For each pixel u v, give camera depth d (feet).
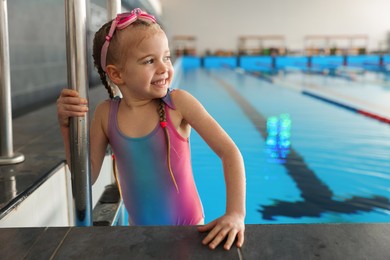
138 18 2.53
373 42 39.88
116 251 1.91
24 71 9.16
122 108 2.76
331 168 6.84
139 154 2.71
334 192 5.83
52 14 11.71
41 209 3.26
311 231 2.09
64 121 2.58
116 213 3.54
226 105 13.53
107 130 2.80
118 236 2.05
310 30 39.70
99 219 3.39
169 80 2.62
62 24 12.76
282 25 39.58
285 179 6.39
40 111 7.79
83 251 1.92
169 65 2.59
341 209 5.29
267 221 5.01
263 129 9.88
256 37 39.55
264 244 1.96
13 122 6.38
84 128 2.54
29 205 3.01
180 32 39.63
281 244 1.96
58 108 2.56
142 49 2.46
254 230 2.11
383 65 34.24
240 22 39.50
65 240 2.02
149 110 2.69
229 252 1.90
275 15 39.42
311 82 21.20
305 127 10.05
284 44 39.86
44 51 10.80
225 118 11.28
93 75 11.52
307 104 13.82
